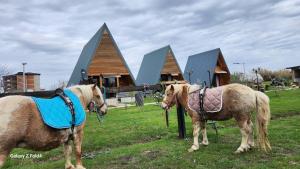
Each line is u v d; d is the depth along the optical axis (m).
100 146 10.19
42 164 8.41
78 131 6.61
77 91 7.39
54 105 6.05
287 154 7.75
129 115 18.20
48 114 5.76
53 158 9.15
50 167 7.84
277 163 6.87
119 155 8.52
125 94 33.03
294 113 15.26
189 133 11.43
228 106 8.08
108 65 34.19
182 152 8.48
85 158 8.61
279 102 20.25
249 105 7.86
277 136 9.73
